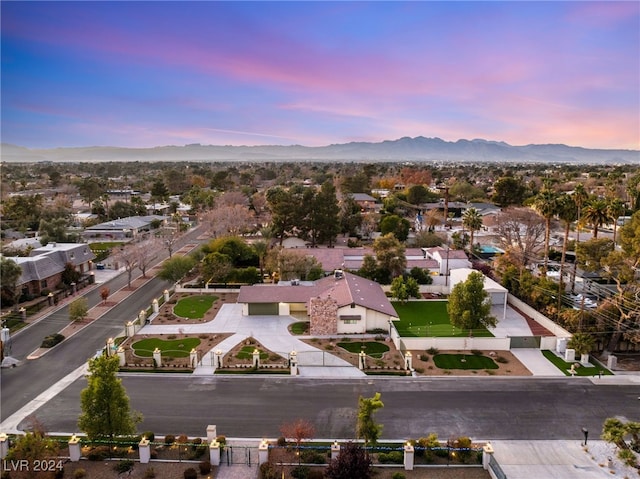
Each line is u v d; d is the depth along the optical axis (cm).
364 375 3747
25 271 5691
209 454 2648
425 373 3788
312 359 4044
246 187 15812
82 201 14625
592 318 4409
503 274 6106
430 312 5381
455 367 3903
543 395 3428
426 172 19250
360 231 9806
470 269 6025
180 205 14088
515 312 5447
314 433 2902
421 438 2744
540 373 3794
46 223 8850
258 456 2630
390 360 4038
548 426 3025
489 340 4291
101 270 7294
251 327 4834
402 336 4628
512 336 4506
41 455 2358
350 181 14700
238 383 3606
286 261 6144
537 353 4212
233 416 3130
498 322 5059
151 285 6444
